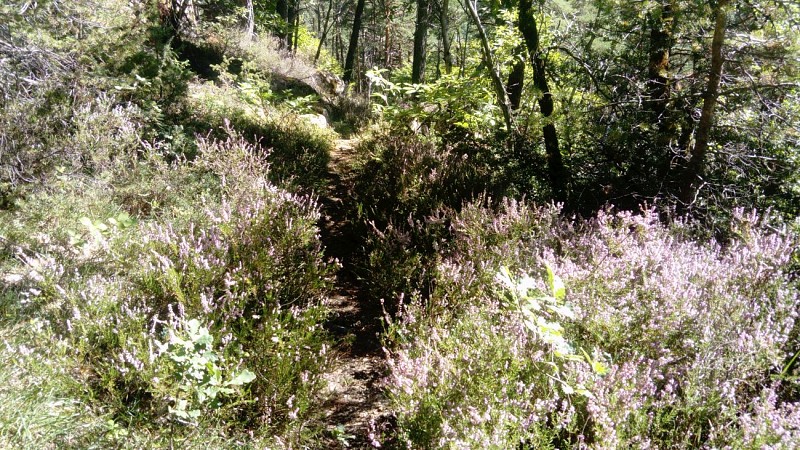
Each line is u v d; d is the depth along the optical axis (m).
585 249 4.77
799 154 6.50
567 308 3.17
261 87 12.09
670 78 7.10
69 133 5.47
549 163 7.80
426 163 7.83
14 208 4.71
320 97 15.90
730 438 2.76
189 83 10.22
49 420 2.72
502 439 2.79
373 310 5.12
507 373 3.23
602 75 7.96
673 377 3.25
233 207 5.14
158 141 6.93
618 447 2.72
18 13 5.14
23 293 3.47
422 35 16.00
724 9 5.86
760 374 3.27
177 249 4.20
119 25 6.87
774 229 5.29
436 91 9.21
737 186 6.56
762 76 6.38
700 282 3.96
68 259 4.12
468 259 5.00
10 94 5.08
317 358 3.71
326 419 3.63
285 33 20.84
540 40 8.42
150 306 3.78
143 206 5.55
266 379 3.33
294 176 7.70
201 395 2.95
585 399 3.00
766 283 3.94
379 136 10.23
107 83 6.38
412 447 2.99
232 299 3.79
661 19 6.82
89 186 5.29
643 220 5.05
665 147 6.91
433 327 3.99
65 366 3.06
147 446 2.82
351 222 6.84
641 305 3.74
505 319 3.75
